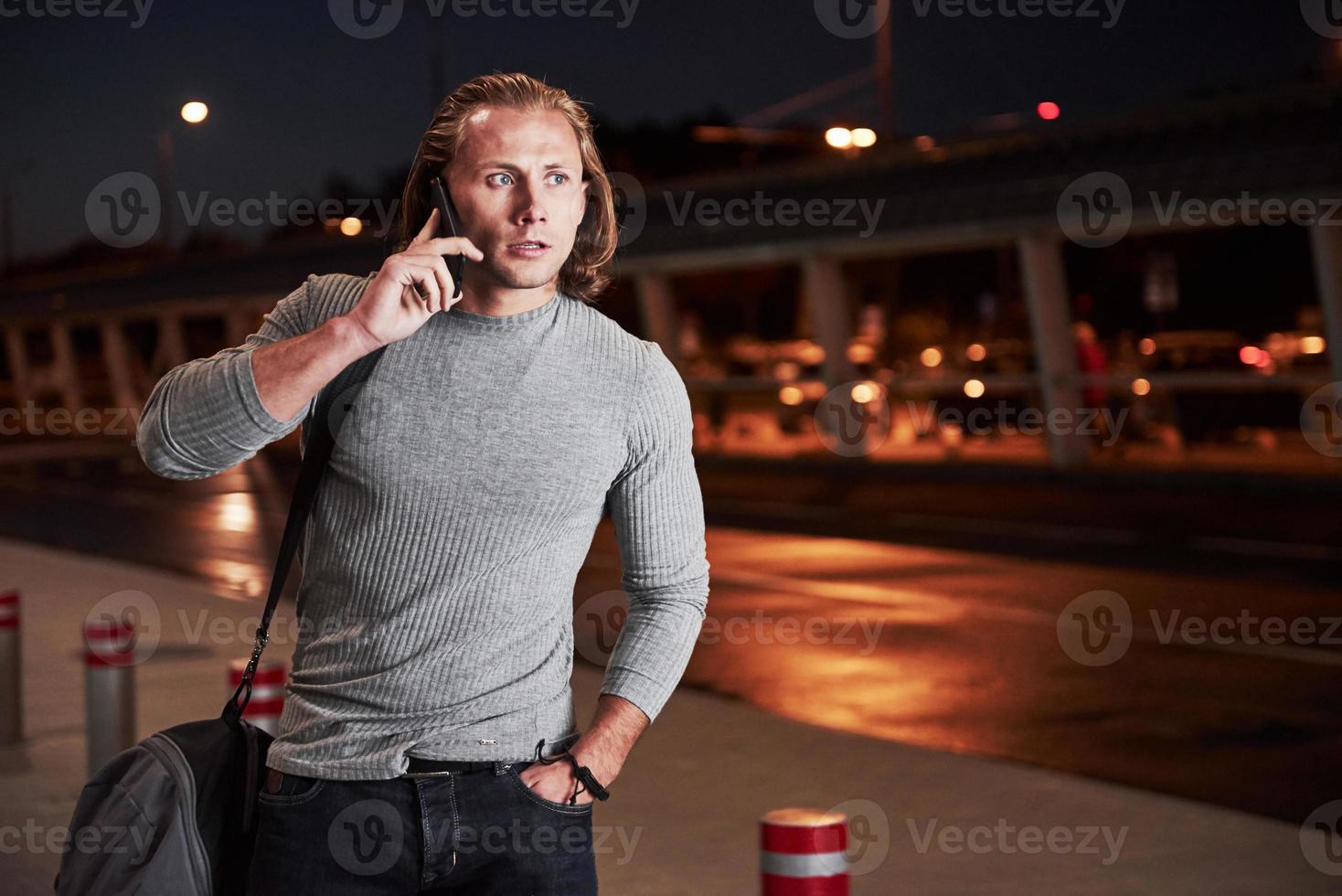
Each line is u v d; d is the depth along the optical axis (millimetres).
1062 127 20484
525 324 2342
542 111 2328
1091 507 17188
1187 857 5078
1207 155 18531
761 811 5672
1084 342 22125
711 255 26359
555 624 2430
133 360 61000
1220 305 30422
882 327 30969
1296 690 7965
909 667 8758
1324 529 14523
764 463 24656
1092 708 7648
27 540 17266
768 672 8688
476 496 2299
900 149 24094
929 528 15938
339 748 2326
